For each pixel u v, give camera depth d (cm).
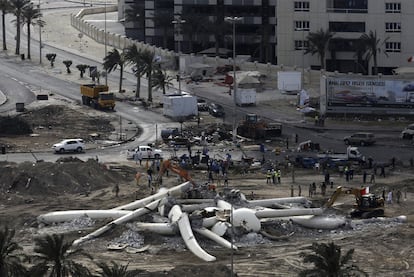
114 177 17750
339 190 15000
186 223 13812
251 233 13875
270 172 17662
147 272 12019
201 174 18250
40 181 16825
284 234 14125
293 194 16438
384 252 13188
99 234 13950
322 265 10400
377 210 15075
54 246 10712
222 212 14038
